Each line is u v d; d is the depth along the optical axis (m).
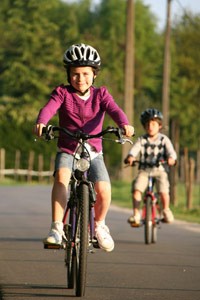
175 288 13.20
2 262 16.11
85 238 11.89
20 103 92.31
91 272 14.85
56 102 12.91
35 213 30.25
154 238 20.14
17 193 46.81
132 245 19.53
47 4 95.81
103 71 103.62
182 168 69.38
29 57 93.69
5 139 77.50
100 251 18.00
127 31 57.16
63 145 12.91
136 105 107.50
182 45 113.25
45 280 13.85
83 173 12.50
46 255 17.20
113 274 14.63
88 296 12.39
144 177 20.72
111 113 12.88
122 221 27.03
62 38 105.25
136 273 14.78
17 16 95.44
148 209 19.97
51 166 79.75
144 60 124.75
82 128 13.07
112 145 86.12
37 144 79.06
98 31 124.50
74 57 12.80
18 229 23.53
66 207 13.09
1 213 30.09
